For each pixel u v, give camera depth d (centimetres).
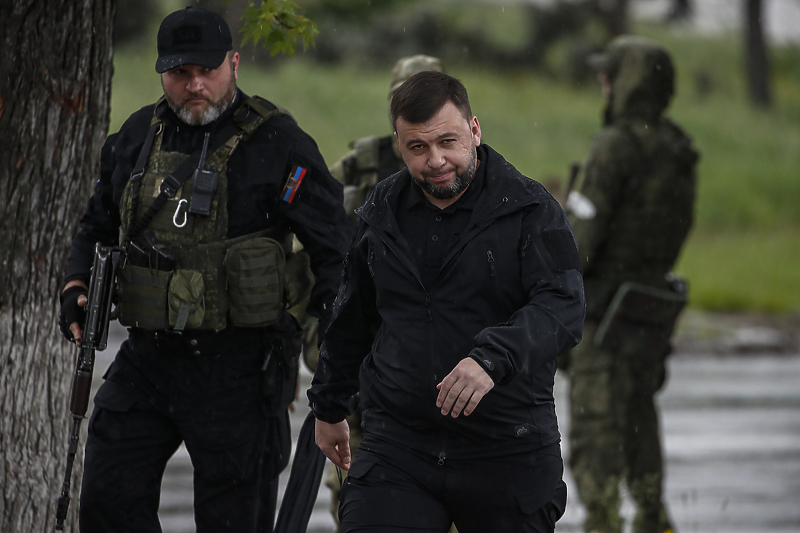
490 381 1001
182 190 1345
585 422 2028
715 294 6419
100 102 1520
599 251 2067
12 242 1484
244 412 1379
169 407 1364
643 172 2041
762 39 13625
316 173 1387
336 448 1280
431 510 1143
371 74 11425
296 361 1418
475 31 12750
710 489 2652
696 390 4041
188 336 1354
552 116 10850
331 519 2366
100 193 1436
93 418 1382
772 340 5197
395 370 1138
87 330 1301
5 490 1489
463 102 1097
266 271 1352
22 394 1498
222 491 1391
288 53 1458
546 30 13112
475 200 1123
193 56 1309
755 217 9425
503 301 1108
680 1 15000
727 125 12038
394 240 1134
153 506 1391
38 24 1457
